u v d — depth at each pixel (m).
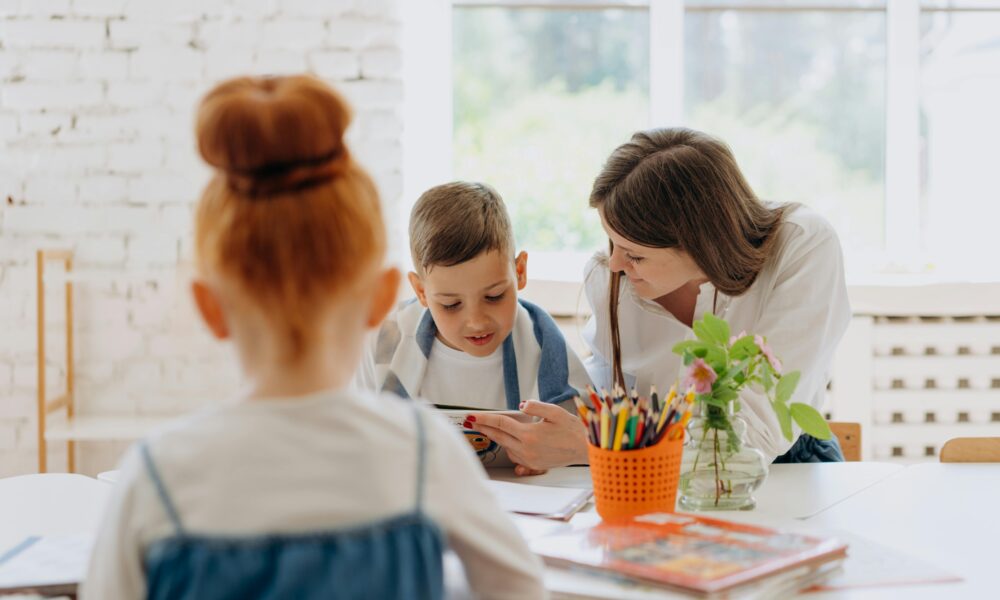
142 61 2.79
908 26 3.08
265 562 0.71
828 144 3.12
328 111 0.76
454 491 0.77
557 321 2.85
